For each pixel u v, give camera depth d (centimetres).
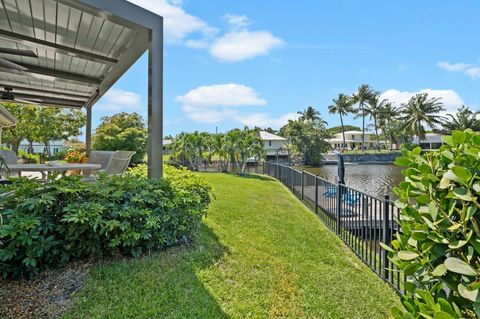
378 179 1858
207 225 398
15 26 357
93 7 286
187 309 204
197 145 1655
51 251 232
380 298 253
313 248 367
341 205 443
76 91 678
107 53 434
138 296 212
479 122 3206
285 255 329
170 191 307
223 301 221
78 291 212
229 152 1479
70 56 452
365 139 5281
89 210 237
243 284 251
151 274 242
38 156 1053
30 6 312
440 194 131
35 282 220
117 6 303
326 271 301
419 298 132
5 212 219
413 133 3581
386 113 4119
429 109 3491
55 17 336
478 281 106
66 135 1736
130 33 370
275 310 219
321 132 3497
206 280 246
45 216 234
